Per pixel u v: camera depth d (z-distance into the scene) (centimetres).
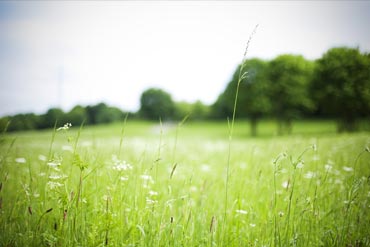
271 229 345
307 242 338
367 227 361
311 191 450
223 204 438
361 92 2084
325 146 1020
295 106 4525
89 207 349
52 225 329
